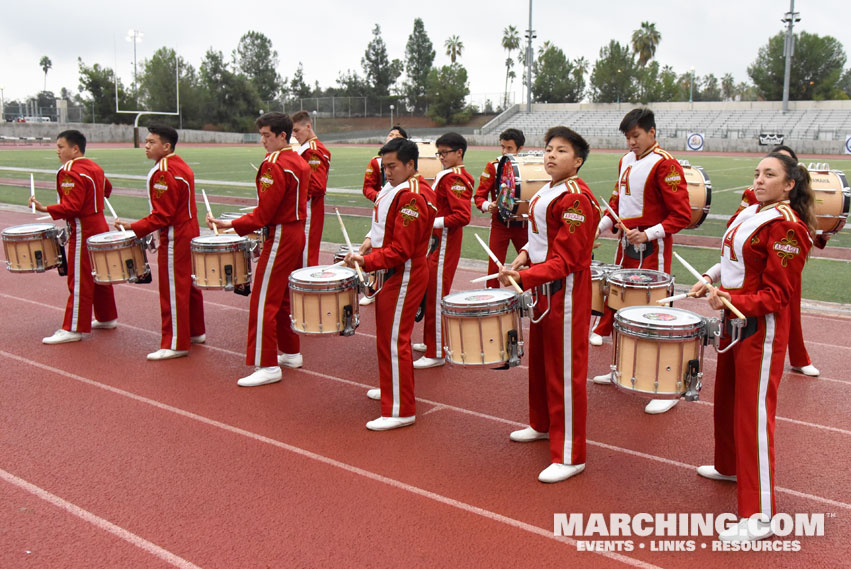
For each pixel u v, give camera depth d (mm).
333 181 25328
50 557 3607
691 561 3596
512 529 3881
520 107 68125
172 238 6566
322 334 5301
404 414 5230
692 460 4742
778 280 3590
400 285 5105
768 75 67875
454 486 4355
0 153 40000
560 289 4309
